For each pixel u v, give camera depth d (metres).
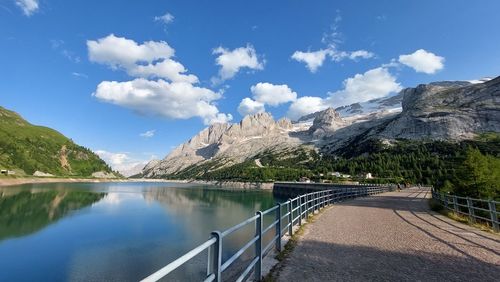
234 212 59.06
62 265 25.50
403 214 23.02
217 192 123.44
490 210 16.05
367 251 11.16
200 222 45.72
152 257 27.83
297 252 11.00
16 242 32.62
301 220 18.08
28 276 23.22
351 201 36.34
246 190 142.38
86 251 29.48
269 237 28.16
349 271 8.78
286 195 114.06
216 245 5.36
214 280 5.29
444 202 26.56
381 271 8.77
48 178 175.25
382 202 35.16
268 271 8.77
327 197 30.14
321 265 9.38
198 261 26.00
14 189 101.12
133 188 139.38
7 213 50.16
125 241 33.28
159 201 77.75
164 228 40.56
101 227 40.69
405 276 8.34
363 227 16.61
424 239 13.36
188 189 144.12
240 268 13.18
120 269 24.70
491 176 31.19
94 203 68.44
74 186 134.00
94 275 23.42
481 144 172.00
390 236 14.04
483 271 8.75
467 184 31.59
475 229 16.30
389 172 150.00
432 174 132.75
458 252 10.99
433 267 9.16
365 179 133.12
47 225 41.62
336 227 16.55
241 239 33.44
